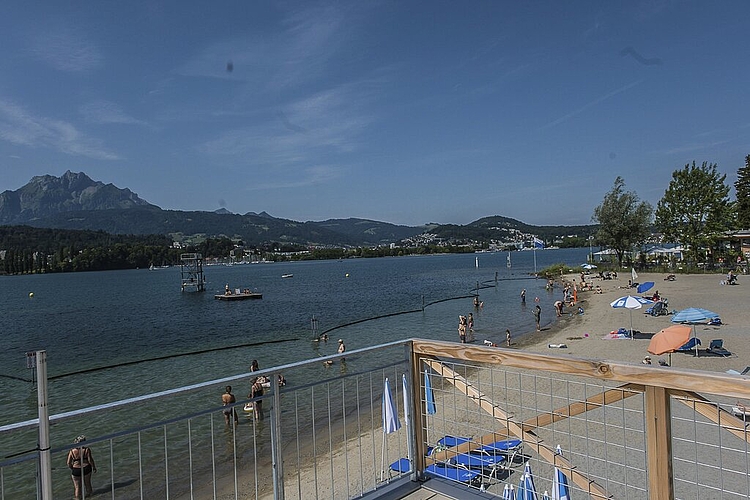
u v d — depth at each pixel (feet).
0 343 115.24
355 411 44.01
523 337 86.94
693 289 124.06
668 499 9.27
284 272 498.69
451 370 13.38
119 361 87.81
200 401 52.16
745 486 18.79
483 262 553.23
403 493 12.94
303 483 29.22
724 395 8.27
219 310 175.73
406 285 253.85
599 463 21.77
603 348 65.51
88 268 602.03
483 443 18.89
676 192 178.40
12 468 35.76
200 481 32.09
